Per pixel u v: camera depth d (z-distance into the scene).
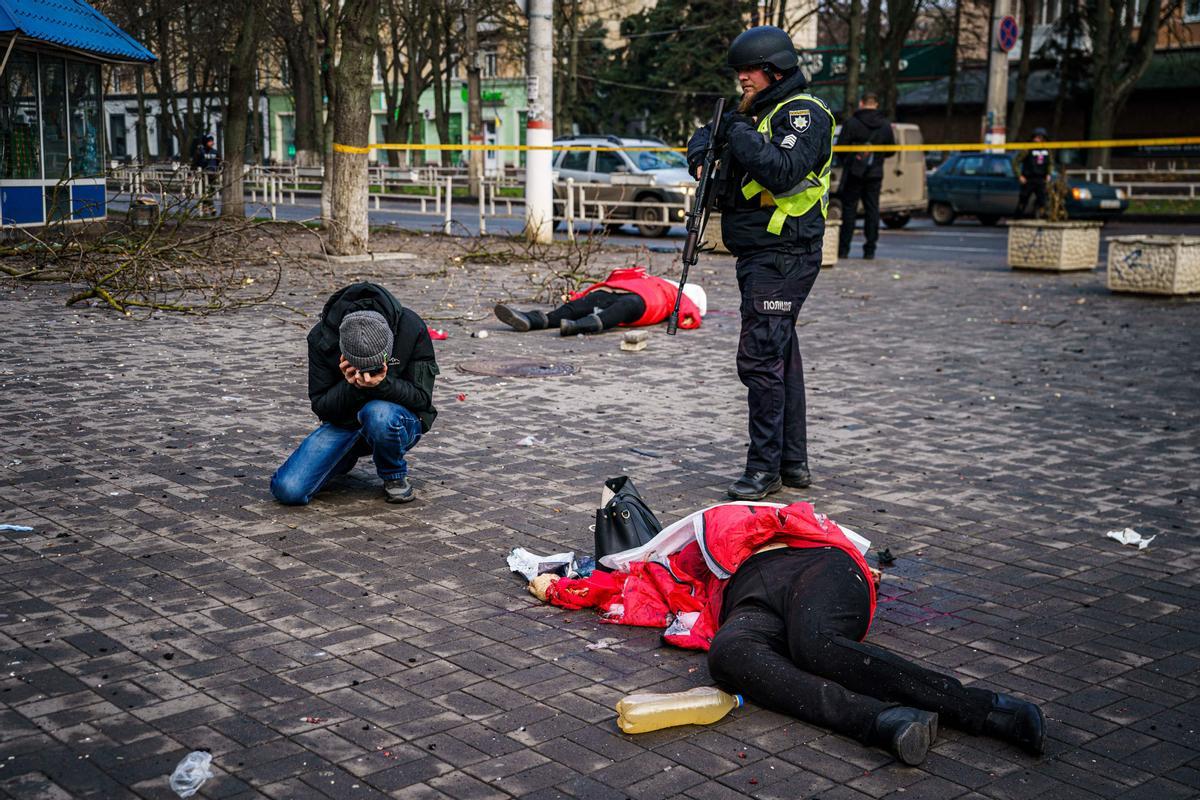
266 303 12.36
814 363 9.59
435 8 37.47
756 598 3.86
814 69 44.78
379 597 4.54
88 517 5.39
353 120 16.77
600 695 3.76
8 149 16.61
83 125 18.23
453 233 22.47
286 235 20.19
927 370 9.31
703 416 7.66
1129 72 33.38
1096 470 6.48
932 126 48.22
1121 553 5.19
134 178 20.08
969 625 4.39
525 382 8.64
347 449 5.71
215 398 7.83
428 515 5.57
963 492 6.06
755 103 5.80
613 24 55.16
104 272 13.28
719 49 44.38
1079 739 3.53
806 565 3.87
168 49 43.50
